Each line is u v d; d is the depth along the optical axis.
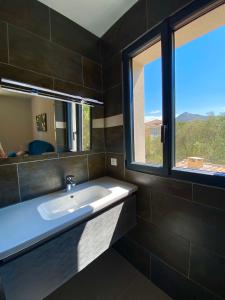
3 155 1.09
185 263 1.13
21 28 1.14
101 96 1.72
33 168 1.24
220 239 0.95
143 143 1.44
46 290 0.82
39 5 1.23
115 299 1.22
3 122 1.09
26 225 0.86
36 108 1.24
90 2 1.26
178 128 1.14
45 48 1.27
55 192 1.36
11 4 1.09
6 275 0.69
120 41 1.47
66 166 1.45
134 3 1.30
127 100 1.47
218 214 0.95
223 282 0.95
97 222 1.07
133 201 1.40
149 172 1.32
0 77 1.06
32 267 0.77
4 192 1.10
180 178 1.11
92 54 1.62
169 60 1.11
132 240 1.52
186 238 1.11
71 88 1.45
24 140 1.18
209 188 0.97
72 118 1.47
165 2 1.10
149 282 1.37
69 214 0.96
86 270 1.49
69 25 1.42
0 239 0.74
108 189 1.36
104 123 1.75
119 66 1.51
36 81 1.22
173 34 1.12
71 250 0.92
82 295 1.24
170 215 1.20
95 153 1.69
